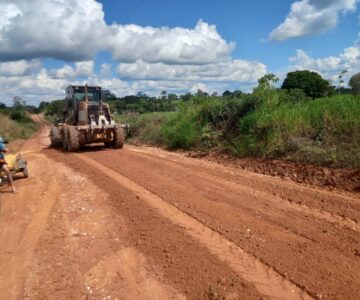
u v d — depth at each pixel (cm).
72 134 1670
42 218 752
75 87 1844
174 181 966
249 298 432
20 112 5631
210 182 941
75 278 513
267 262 505
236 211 711
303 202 753
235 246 561
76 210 785
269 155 1160
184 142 1652
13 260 579
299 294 435
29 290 491
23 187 1020
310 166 984
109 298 462
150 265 530
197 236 603
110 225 689
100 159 1418
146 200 805
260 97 1477
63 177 1116
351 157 938
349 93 1333
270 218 667
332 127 1096
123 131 1747
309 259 508
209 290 454
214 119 1644
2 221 757
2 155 970
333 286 443
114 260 555
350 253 520
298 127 1180
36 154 1789
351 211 686
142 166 1203
